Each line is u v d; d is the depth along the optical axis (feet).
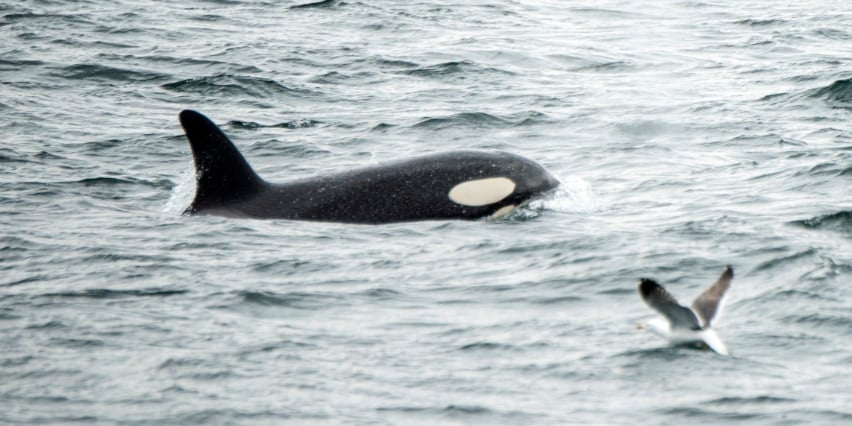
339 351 145.38
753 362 141.38
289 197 209.05
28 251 186.09
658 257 181.57
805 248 182.91
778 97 326.85
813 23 469.98
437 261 183.21
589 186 231.30
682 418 127.03
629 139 282.15
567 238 193.77
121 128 290.76
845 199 217.15
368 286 170.81
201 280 171.94
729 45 422.41
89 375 136.15
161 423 124.26
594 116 306.96
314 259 183.52
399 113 311.68
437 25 455.22
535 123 299.79
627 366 140.26
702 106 317.83
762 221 201.57
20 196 223.51
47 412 126.21
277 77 355.36
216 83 343.46
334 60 382.01
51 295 164.04
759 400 130.93
